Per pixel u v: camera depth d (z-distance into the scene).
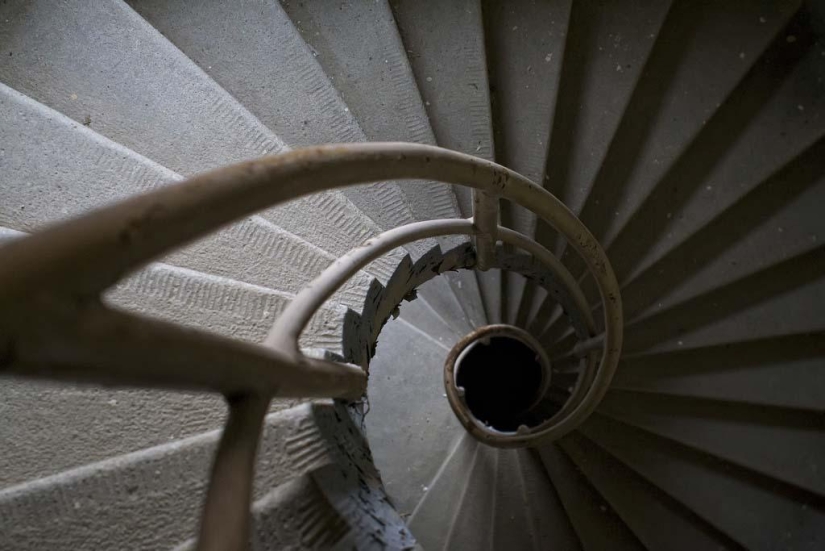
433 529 3.18
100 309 0.45
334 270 1.14
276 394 0.82
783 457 2.77
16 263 0.40
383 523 1.25
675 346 2.87
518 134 2.59
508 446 2.97
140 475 1.19
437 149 1.10
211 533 0.68
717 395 2.85
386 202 2.10
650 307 2.87
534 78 2.62
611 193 2.71
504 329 3.40
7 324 0.38
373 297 1.74
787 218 2.62
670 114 2.65
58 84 1.93
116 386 0.53
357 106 2.44
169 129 1.93
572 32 2.68
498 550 3.12
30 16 1.97
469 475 3.33
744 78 2.63
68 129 1.67
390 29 2.51
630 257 2.81
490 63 2.65
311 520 1.18
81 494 1.16
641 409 3.04
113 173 1.66
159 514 1.17
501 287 3.53
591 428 3.19
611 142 2.63
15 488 1.15
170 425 1.32
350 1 2.54
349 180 0.82
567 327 3.71
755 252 2.68
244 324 1.50
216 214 0.55
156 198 0.50
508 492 3.27
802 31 2.60
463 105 2.54
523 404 4.26
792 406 2.71
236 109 1.99
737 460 2.84
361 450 1.41
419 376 3.55
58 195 1.62
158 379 0.56
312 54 2.30
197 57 2.27
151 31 2.01
